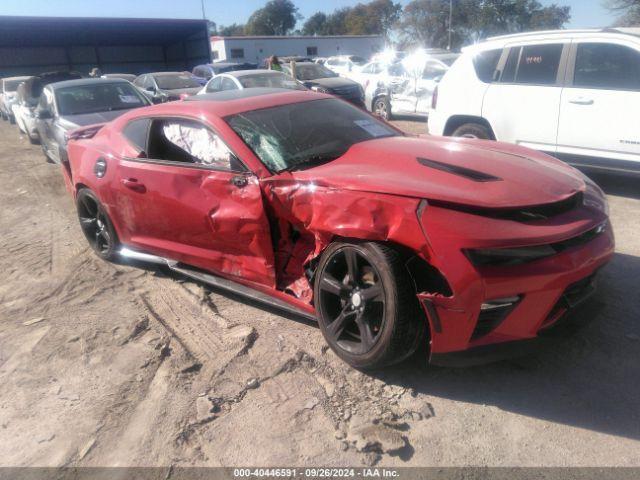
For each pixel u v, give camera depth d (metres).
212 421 2.73
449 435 2.51
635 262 4.17
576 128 5.95
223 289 4.25
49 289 4.58
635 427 2.48
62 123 8.42
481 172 3.01
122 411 2.88
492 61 6.69
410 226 2.60
